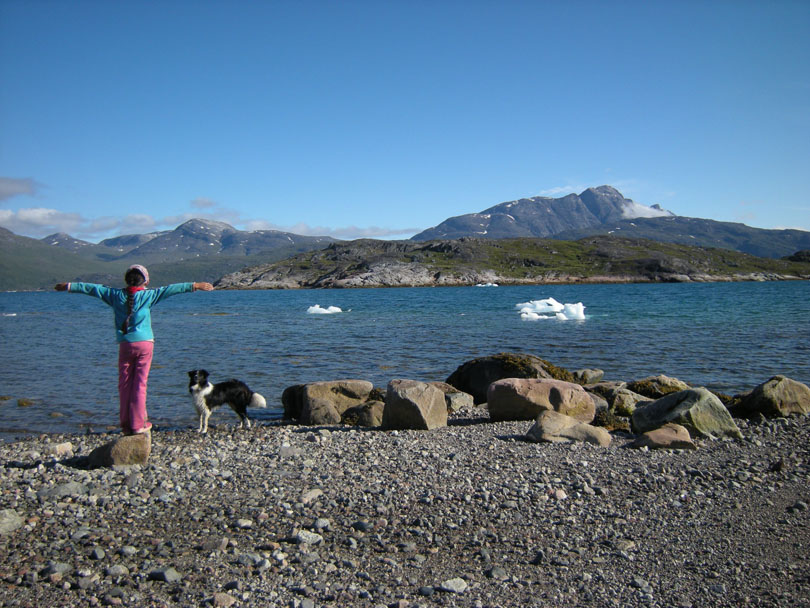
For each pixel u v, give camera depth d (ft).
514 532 21.44
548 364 56.90
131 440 30.78
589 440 34.40
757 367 73.51
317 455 32.58
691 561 18.94
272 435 40.63
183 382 67.77
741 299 254.06
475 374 57.57
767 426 39.75
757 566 18.51
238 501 24.97
